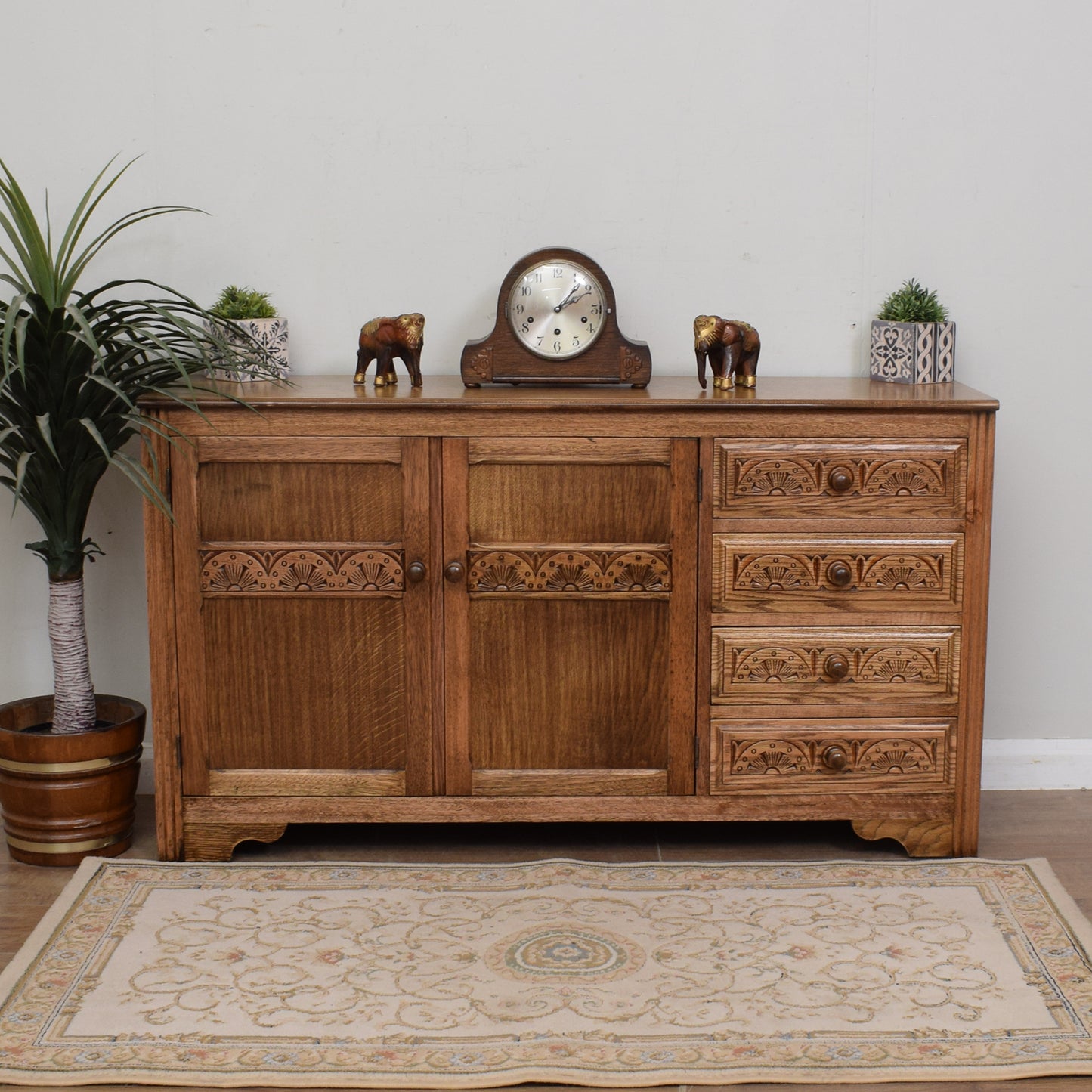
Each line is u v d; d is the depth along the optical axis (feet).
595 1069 6.39
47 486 8.57
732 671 8.57
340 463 8.34
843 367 9.84
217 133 9.51
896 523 8.45
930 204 9.64
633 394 8.63
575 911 7.97
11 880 8.51
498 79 9.48
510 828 9.39
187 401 8.07
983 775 10.21
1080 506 9.98
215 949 7.48
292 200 9.60
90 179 9.53
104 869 8.50
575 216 9.64
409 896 8.17
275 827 8.70
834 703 8.63
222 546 8.41
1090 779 10.20
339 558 8.42
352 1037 6.63
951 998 7.00
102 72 9.43
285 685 8.58
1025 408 9.87
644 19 9.43
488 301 9.75
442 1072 6.36
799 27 9.46
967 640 8.55
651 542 8.45
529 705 8.61
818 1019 6.81
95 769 8.66
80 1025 6.71
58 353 8.16
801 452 8.34
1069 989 7.07
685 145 9.57
